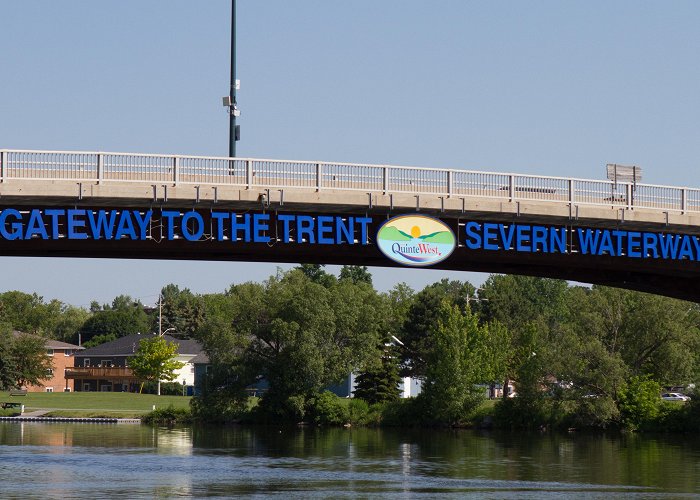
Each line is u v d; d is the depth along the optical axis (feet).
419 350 592.19
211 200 194.29
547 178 223.92
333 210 206.18
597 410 397.39
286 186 199.52
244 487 234.38
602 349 404.98
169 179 191.72
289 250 205.67
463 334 435.53
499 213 217.97
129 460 290.76
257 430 410.52
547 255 230.68
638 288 271.49
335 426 433.07
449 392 424.46
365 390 458.09
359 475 256.93
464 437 376.07
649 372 427.33
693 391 400.47
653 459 294.25
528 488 233.35
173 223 194.80
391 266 224.53
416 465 278.87
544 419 407.85
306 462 286.87
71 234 187.62
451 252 213.46
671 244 239.71
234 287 446.60
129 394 638.94
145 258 208.54
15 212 185.37
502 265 246.06
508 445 340.18
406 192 208.64
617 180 242.99
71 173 185.57
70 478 249.96
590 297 432.66
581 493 225.56
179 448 327.67
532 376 410.11
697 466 275.80
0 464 279.49
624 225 235.40
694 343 422.41
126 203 191.72
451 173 213.46
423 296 605.73
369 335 444.14
